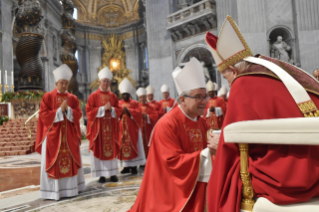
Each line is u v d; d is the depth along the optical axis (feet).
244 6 44.96
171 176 6.22
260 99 4.26
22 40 43.45
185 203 5.96
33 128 37.58
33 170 20.85
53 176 12.23
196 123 7.19
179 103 7.18
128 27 116.06
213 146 5.72
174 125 6.70
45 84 82.69
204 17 47.57
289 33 45.24
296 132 3.63
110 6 119.14
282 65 4.67
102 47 118.01
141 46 112.27
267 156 3.98
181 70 6.72
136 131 19.27
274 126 3.82
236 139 4.24
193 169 5.92
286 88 4.24
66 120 13.34
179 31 52.47
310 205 3.76
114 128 16.65
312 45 43.91
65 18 61.98
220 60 5.14
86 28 114.42
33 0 43.93
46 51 83.41
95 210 10.50
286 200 3.81
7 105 40.50
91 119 16.10
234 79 4.76
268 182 3.94
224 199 4.44
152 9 57.11
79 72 111.45
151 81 56.03
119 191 13.41
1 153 31.71
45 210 10.77
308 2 44.47
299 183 3.65
